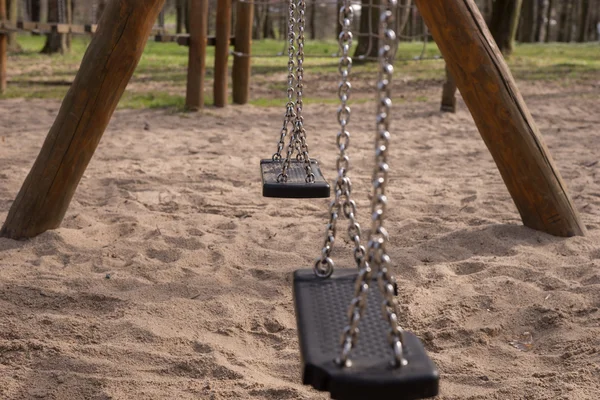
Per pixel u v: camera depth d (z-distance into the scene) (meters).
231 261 4.34
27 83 14.25
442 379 2.96
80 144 4.61
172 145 8.44
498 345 3.28
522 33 35.97
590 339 3.24
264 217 5.41
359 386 1.66
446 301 3.74
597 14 43.94
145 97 12.56
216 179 6.76
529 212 4.85
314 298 2.04
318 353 1.78
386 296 1.73
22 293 3.75
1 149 7.86
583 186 6.45
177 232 4.98
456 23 4.36
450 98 11.21
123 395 2.77
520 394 2.79
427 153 8.18
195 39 10.77
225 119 10.48
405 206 5.71
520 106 4.59
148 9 4.41
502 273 4.12
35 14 23.92
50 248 4.52
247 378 2.93
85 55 4.49
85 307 3.64
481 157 7.95
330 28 50.22
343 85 2.00
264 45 28.25
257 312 3.63
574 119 10.66
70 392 2.80
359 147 8.53
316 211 5.63
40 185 4.63
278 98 13.05
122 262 4.32
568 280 4.02
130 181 6.53
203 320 3.50
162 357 3.09
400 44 26.95
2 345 3.15
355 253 2.07
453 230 4.97
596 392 2.78
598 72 17.06
